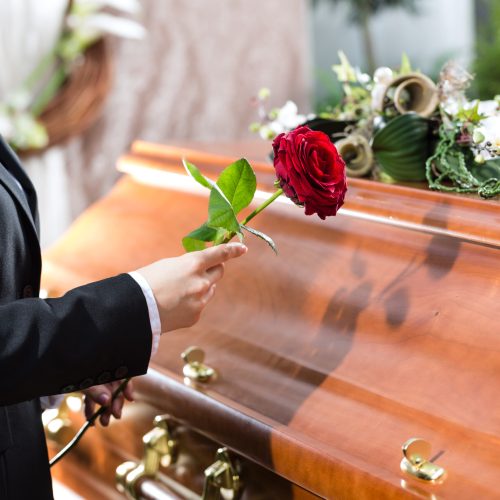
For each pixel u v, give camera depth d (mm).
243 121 4266
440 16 7027
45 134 3424
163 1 3916
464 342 1153
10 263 1201
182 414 1336
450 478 1010
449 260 1271
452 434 1064
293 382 1280
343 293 1356
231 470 1271
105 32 3543
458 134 1387
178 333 1521
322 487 1103
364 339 1269
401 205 1354
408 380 1166
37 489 1244
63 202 3643
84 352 1077
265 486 1260
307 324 1362
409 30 7207
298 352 1323
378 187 1409
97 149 3799
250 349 1389
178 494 1455
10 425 1226
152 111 3953
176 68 4004
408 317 1243
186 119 4070
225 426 1248
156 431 1410
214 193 1098
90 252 1908
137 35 3531
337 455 1088
